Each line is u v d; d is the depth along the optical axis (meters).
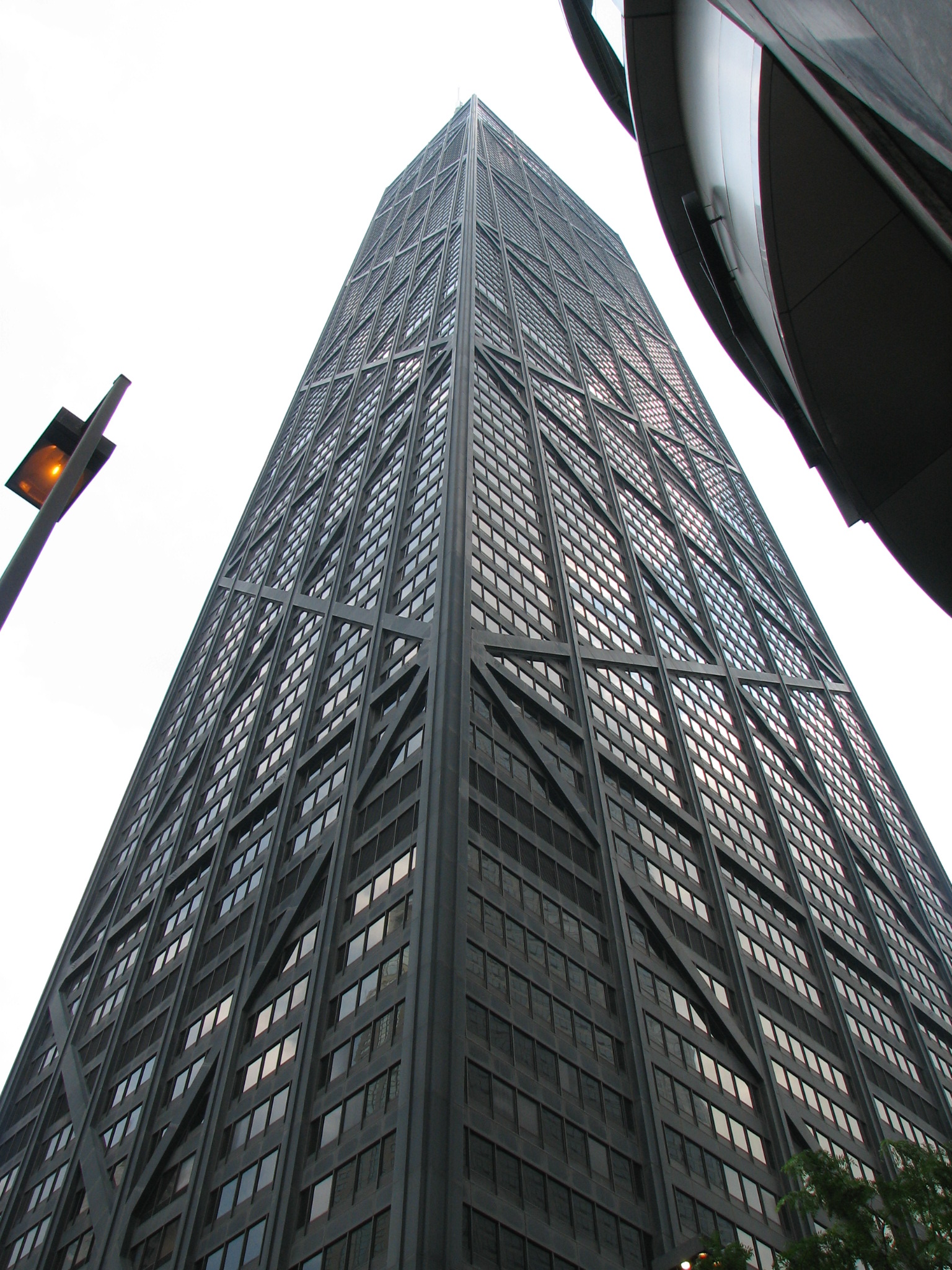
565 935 49.28
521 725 58.00
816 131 9.52
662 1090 46.50
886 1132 61.16
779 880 74.88
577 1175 39.47
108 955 71.06
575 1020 45.84
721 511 139.50
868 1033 69.56
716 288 13.70
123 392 11.75
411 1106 36.91
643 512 111.38
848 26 5.99
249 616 95.31
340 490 99.00
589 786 60.31
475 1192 35.34
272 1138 41.84
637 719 72.81
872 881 91.19
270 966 51.09
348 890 50.41
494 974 43.59
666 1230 39.94
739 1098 51.22
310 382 145.88
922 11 5.17
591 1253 37.16
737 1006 58.00
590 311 160.12
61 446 11.42
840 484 10.91
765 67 9.61
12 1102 66.75
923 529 9.88
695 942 58.94
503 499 80.12
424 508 76.31
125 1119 52.91
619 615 82.88
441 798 48.91
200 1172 43.44
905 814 114.94
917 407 9.74
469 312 108.25
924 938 90.06
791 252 10.07
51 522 10.74
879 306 9.75
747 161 11.05
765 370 13.27
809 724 108.75
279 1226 37.47
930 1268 20.80
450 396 89.06
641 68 13.95
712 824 71.62
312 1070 42.91
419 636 61.91
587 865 54.88
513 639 64.88
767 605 126.88
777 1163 49.41
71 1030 66.00
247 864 61.94
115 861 83.31
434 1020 39.41
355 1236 34.94
